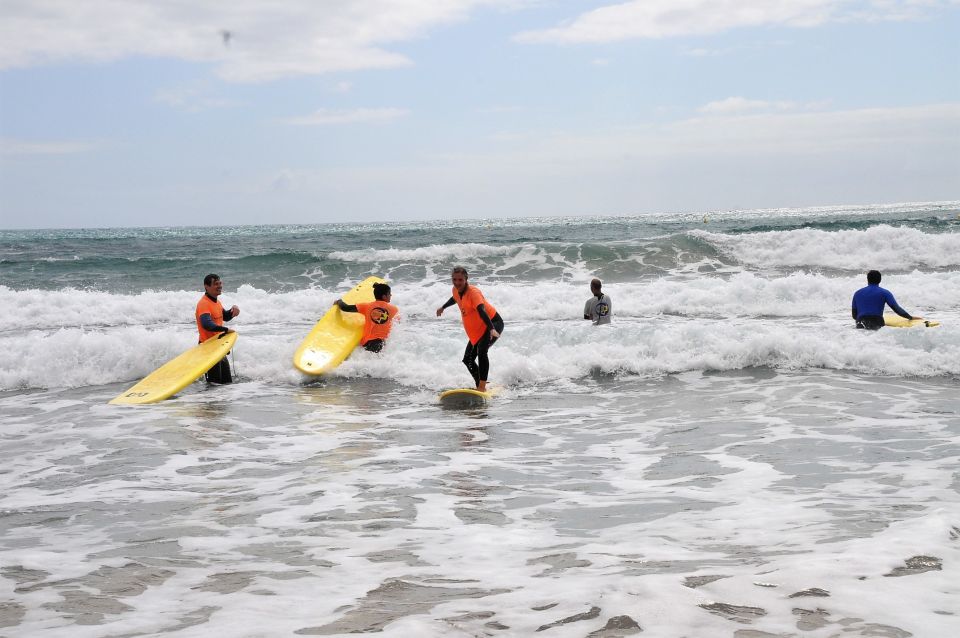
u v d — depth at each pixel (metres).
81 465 5.96
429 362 10.20
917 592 2.71
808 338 9.60
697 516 4.23
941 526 3.50
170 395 8.84
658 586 2.92
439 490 5.04
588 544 3.76
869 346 9.48
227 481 5.39
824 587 2.80
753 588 2.84
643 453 6.02
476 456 6.05
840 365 9.33
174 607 3.06
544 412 7.82
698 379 9.12
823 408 7.33
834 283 14.52
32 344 10.49
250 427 7.28
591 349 10.08
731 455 5.79
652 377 9.36
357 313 11.53
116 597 3.21
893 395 7.78
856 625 2.47
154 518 4.53
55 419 7.82
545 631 2.59
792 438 6.24
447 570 3.42
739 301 14.42
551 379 9.48
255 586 3.30
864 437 6.16
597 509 4.49
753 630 2.48
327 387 9.46
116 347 10.36
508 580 3.22
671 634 2.48
